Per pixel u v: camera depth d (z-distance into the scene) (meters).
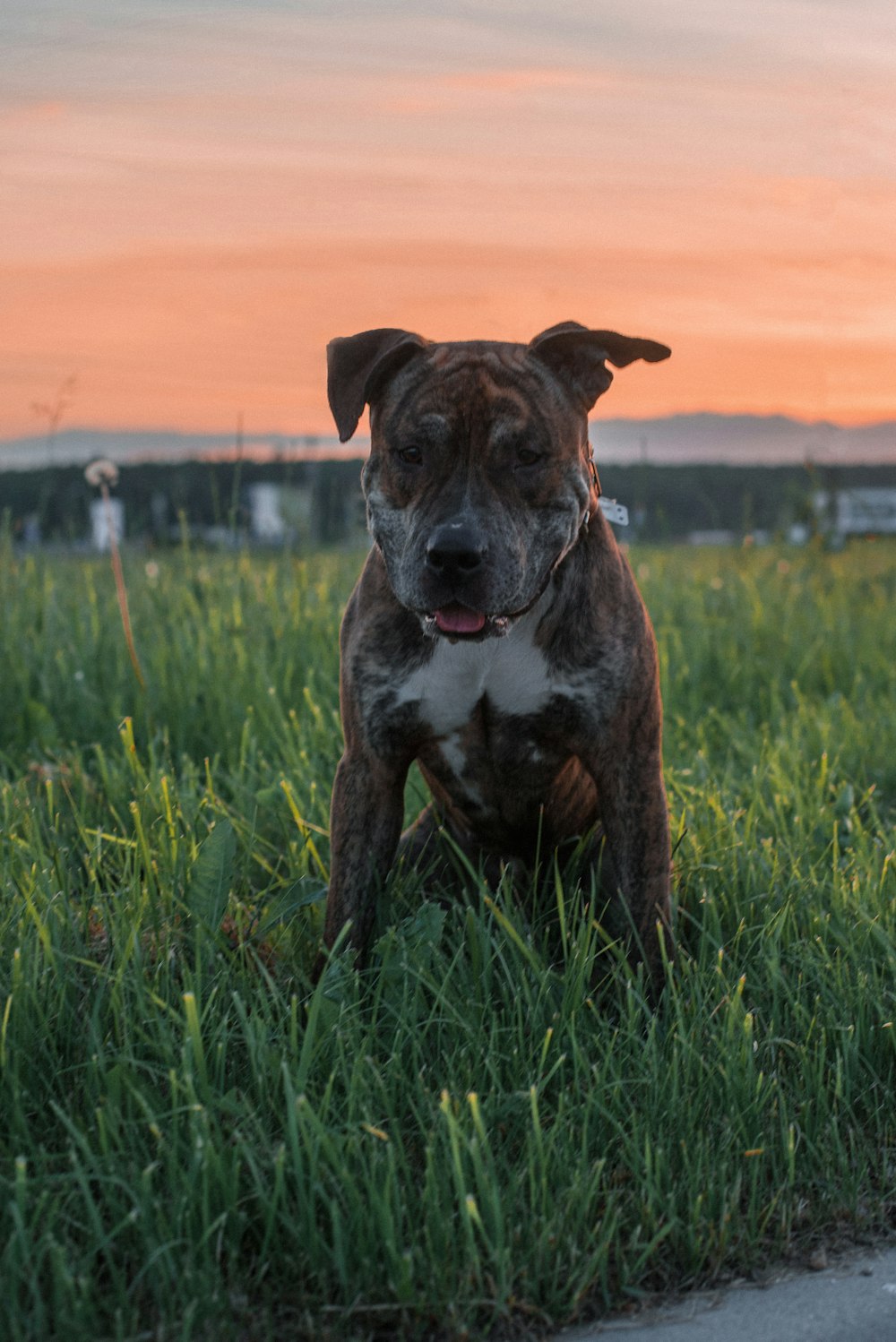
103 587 7.11
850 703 5.95
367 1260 2.23
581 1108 2.64
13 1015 2.71
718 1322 2.23
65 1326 2.05
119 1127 2.51
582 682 3.30
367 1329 2.19
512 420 3.22
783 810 4.18
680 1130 2.64
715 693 6.06
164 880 3.33
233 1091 2.54
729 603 7.60
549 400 3.32
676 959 3.30
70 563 8.03
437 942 3.17
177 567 7.71
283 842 4.03
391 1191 2.34
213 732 4.98
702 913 3.58
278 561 7.95
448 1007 2.85
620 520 3.71
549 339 3.38
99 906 3.27
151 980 2.93
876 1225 2.53
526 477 3.24
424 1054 2.84
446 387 3.25
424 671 3.32
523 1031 2.93
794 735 5.01
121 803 4.04
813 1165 2.65
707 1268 2.40
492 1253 2.24
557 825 3.75
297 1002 2.86
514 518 3.19
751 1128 2.69
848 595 8.52
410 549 3.18
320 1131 2.36
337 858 3.38
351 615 3.49
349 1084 2.57
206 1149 2.32
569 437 3.34
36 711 4.91
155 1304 2.18
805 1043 2.92
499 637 3.18
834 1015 3.01
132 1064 2.58
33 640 5.77
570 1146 2.58
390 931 3.10
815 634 7.00
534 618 3.30
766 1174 2.64
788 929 3.36
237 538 7.88
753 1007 3.13
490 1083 2.78
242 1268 2.30
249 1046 2.64
